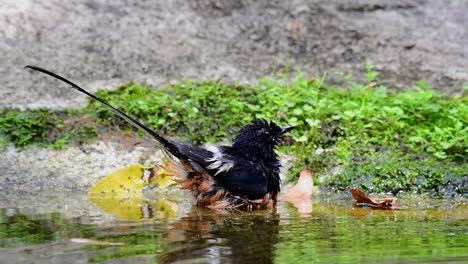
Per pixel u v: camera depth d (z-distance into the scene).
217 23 16.36
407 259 7.19
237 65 15.58
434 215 9.87
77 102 14.14
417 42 16.19
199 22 16.31
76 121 13.44
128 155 12.74
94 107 13.87
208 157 10.83
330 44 16.12
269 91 14.20
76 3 16.22
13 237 8.31
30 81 14.59
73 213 10.03
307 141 12.98
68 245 7.86
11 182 12.14
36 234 8.48
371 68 15.08
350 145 12.87
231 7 16.64
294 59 15.84
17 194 11.66
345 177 12.07
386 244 7.87
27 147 12.82
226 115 13.63
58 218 9.61
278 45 16.08
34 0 16.03
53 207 10.53
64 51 15.37
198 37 16.05
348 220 9.47
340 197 11.63
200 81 15.07
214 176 10.78
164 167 11.40
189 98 14.23
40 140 12.98
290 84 15.03
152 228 8.89
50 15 15.91
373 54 15.97
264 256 7.35
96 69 15.12
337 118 13.48
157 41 15.85
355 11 16.73
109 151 12.81
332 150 12.84
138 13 16.30
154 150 12.86
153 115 13.59
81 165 12.56
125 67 15.24
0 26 15.52
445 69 15.65
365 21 16.55
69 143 12.93
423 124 13.69
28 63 14.99
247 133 11.20
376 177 12.02
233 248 7.71
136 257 7.30
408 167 12.18
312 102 13.84
